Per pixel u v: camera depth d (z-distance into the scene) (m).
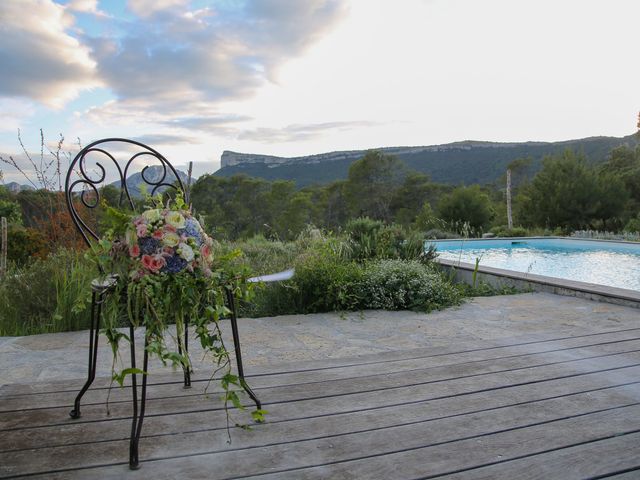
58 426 1.70
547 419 1.77
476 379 2.21
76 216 1.70
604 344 2.83
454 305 4.46
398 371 2.34
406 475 1.37
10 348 3.12
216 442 1.58
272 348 3.13
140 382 2.21
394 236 7.04
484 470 1.40
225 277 1.67
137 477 1.35
